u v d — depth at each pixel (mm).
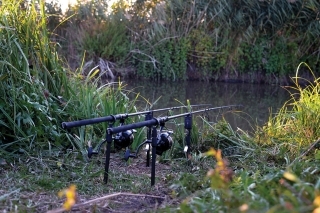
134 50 11945
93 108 4652
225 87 11000
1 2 4641
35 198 2834
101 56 11859
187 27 12219
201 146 4473
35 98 4121
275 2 12039
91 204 2748
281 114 5074
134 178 3432
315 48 12219
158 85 10922
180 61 12094
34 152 3803
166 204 2629
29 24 4492
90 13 12180
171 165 3945
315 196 2055
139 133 4441
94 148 4164
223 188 2141
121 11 12344
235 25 12188
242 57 12188
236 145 4496
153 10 12352
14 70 4117
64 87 4625
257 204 2039
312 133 4414
